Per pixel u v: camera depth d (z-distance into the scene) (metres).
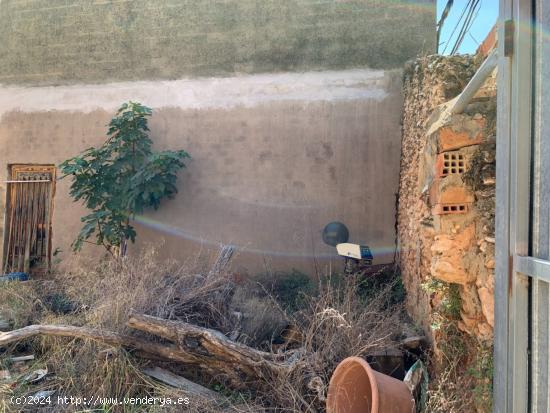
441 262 3.07
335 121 6.53
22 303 4.97
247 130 6.81
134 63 7.25
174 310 4.05
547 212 1.66
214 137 6.92
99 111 7.37
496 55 2.19
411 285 4.58
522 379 1.78
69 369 3.73
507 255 1.89
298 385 3.32
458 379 2.92
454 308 3.13
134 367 3.67
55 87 7.55
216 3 6.93
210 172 6.91
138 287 4.14
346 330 3.60
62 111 7.52
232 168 6.84
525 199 1.80
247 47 6.84
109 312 4.00
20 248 7.64
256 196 6.73
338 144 6.51
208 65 6.98
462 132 3.08
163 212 6.99
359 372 2.97
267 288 5.84
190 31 7.04
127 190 6.56
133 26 7.25
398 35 6.37
